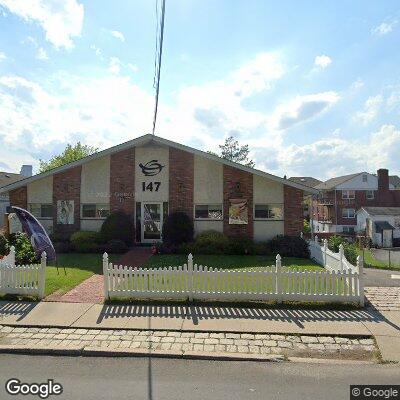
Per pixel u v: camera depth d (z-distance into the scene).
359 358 6.04
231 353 6.14
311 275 8.95
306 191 19.16
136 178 19.94
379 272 15.15
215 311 8.38
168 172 19.80
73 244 17.69
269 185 19.27
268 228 19.22
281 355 6.10
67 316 7.97
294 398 4.71
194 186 19.64
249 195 19.33
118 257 16.17
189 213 19.59
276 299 8.91
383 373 5.50
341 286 8.87
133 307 8.62
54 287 10.29
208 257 16.44
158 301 8.93
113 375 5.43
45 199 20.22
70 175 20.14
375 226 47.09
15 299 9.17
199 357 6.05
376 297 9.75
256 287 9.09
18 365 5.79
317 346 6.52
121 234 18.70
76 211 20.00
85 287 10.45
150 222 19.84
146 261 15.22
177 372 5.54
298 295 8.91
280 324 7.55
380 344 6.53
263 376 5.40
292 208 19.11
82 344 6.48
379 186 54.69
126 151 20.02
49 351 6.24
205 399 4.68
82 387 5.02
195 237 19.31
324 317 8.01
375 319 7.88
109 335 6.96
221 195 19.50
